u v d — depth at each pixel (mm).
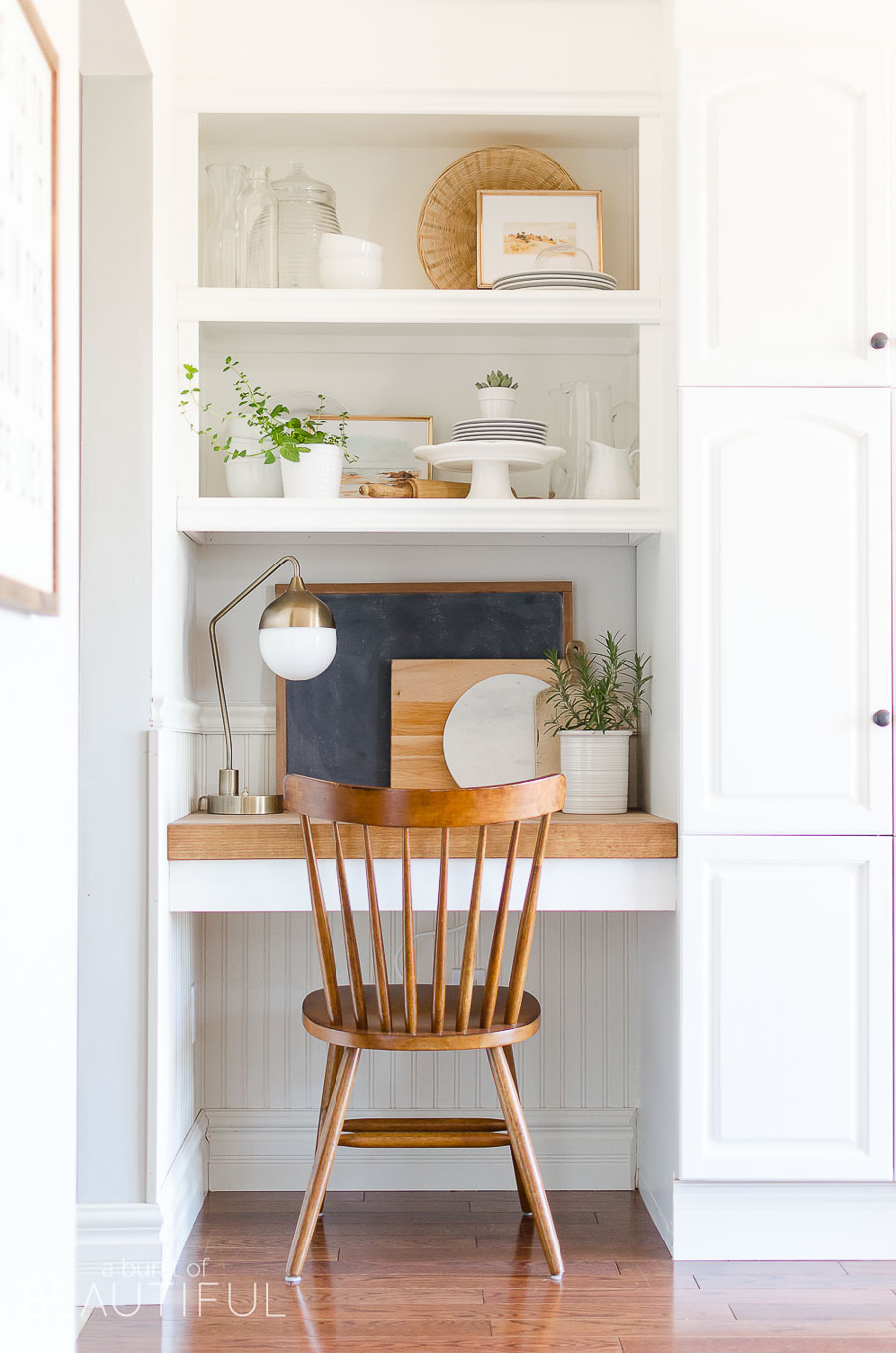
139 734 2250
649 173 2564
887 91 2387
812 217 2387
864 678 2354
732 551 2359
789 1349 1979
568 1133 2771
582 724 2678
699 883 2334
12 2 1236
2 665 1280
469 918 2135
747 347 2379
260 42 2555
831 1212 2352
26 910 1377
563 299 2555
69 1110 1556
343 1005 2369
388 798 2076
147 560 2262
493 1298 2156
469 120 2658
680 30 2404
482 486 2613
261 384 2844
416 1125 2338
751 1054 2324
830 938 2334
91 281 2268
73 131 1570
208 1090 2766
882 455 2367
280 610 2516
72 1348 1552
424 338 2826
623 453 2627
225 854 2295
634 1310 2113
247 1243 2412
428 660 2818
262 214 2660
